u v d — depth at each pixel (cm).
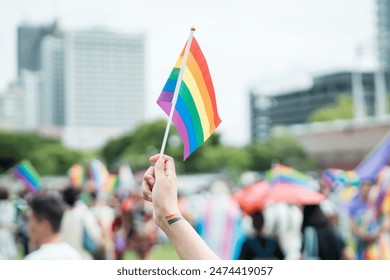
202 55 367
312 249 1061
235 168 13362
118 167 2425
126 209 1975
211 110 361
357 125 11131
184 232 311
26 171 1661
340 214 1600
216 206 1452
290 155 13000
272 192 1139
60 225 617
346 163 11431
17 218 1827
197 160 13275
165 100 364
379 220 1304
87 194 1672
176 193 322
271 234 1084
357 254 1345
